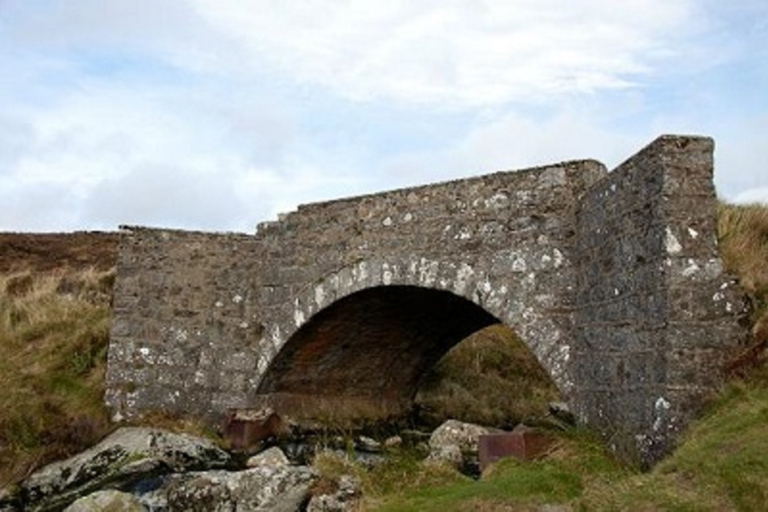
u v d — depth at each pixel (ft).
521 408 67.62
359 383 60.39
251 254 54.19
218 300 53.98
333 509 35.09
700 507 22.59
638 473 29.14
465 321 54.90
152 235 54.85
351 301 49.11
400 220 46.55
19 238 98.22
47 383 54.29
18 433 48.60
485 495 28.45
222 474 40.52
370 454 48.91
